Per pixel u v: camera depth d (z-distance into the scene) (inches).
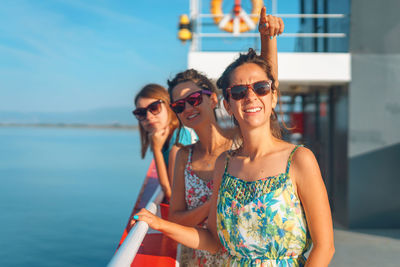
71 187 1327.5
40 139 5251.0
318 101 335.3
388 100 265.1
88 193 1210.0
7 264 566.6
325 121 314.0
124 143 4456.2
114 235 740.0
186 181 70.1
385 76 264.7
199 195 68.2
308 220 44.8
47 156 2588.6
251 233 47.3
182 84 69.6
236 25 293.4
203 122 67.7
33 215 905.5
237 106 48.3
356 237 245.3
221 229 50.8
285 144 48.5
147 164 2127.2
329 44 316.2
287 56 254.2
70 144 4121.6
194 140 98.0
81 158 2470.5
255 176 48.0
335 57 256.7
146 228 49.4
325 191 44.7
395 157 265.4
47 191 1244.5
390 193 265.3
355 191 266.2
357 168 266.8
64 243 681.6
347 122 268.4
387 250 218.1
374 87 264.8
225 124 70.2
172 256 56.5
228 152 53.6
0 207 986.7
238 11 291.7
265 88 47.0
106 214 920.3
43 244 674.8
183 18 262.8
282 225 45.4
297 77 254.4
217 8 295.3
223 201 50.0
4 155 2598.4
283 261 46.9
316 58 255.0
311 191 44.1
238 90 47.4
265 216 45.9
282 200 45.4
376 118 265.7
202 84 69.7
